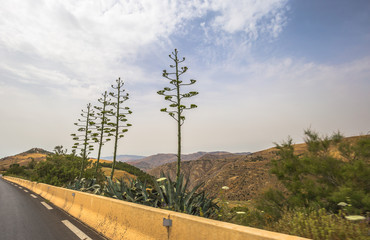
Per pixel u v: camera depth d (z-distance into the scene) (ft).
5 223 21.47
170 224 11.02
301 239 6.15
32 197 46.65
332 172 18.49
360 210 13.93
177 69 39.70
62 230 18.44
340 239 10.53
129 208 15.15
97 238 16.05
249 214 19.43
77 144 70.90
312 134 21.48
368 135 19.47
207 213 23.04
